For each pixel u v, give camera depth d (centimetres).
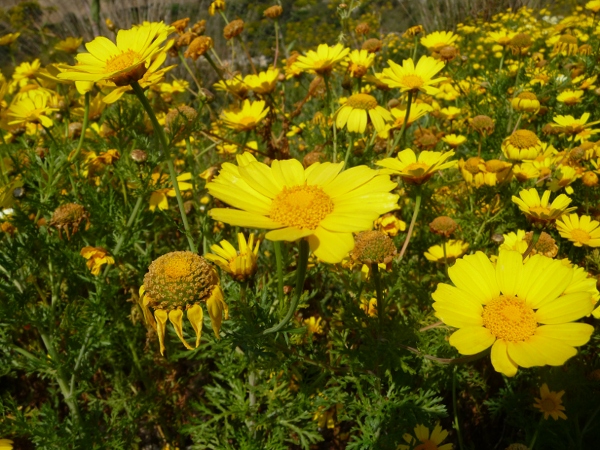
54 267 29
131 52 23
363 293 27
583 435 27
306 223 15
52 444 25
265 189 17
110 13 87
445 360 20
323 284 35
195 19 97
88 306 28
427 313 27
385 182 16
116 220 31
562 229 28
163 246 40
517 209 37
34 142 39
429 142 41
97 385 35
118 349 33
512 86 56
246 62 83
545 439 26
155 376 34
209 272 18
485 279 18
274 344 22
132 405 30
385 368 24
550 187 34
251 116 40
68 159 31
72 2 86
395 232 31
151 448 34
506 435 30
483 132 42
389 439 23
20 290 29
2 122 35
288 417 26
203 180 42
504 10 99
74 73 22
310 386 25
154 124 23
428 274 33
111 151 35
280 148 44
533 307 17
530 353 15
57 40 86
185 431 26
